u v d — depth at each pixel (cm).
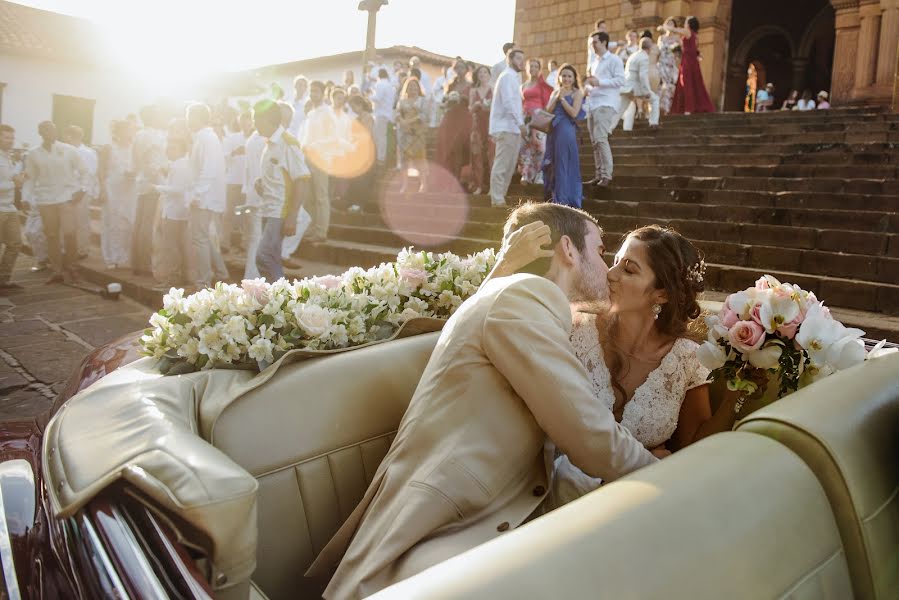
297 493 185
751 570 112
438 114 1331
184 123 757
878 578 131
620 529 104
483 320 174
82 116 2545
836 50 1750
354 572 157
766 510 120
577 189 787
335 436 196
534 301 176
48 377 529
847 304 546
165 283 790
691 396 209
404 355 224
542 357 164
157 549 116
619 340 214
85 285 904
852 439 138
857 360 184
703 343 202
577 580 95
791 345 190
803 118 1103
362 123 1059
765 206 755
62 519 137
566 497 188
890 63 1631
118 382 185
